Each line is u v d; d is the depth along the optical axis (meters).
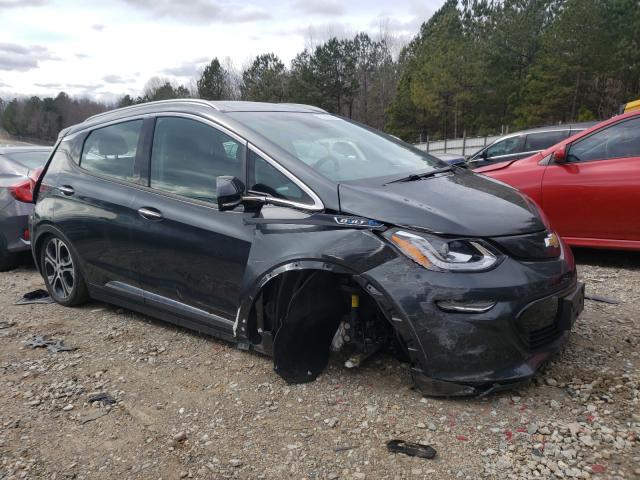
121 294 4.27
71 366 3.74
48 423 3.06
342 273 3.04
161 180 3.96
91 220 4.33
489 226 2.94
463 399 3.00
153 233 3.88
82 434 2.95
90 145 4.57
